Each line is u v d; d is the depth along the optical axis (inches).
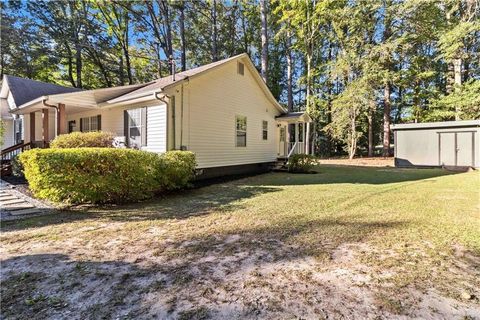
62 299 86.0
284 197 250.2
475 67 665.6
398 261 111.3
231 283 95.1
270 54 1029.2
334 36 788.6
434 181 351.6
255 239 138.8
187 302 83.9
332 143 933.8
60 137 327.6
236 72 442.0
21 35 730.2
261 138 509.0
